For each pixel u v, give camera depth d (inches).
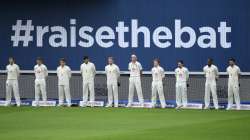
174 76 3250.5
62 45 3321.9
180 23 3243.1
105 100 3292.3
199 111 2928.2
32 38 3341.5
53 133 2095.2
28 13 3344.0
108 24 3287.4
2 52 3361.2
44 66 3206.2
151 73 3260.3
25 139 1942.7
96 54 3299.7
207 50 3228.3
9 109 3016.7
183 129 2181.3
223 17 3218.5
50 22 3329.2
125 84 3277.6
